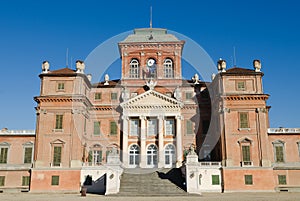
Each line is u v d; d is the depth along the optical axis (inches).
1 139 2073.1
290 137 2044.8
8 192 1950.1
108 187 1621.6
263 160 1927.9
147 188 1652.3
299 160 2007.9
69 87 2057.1
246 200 1257.4
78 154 1967.3
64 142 1980.8
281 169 1963.6
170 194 1561.3
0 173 1995.6
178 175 1801.2
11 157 2047.2
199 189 1723.7
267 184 1892.2
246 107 2007.9
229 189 1879.9
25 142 2065.7
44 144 1985.7
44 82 2075.5
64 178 1924.2
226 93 2022.6
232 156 1942.7
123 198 1395.2
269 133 2044.8
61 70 2139.5
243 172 1910.7
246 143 1962.4
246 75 2058.3
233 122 1989.4
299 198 1371.8
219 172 1924.2
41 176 1929.1
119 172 1656.0
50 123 2015.3
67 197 1487.5
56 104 2036.2
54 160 1963.6
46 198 1419.8
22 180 1980.8
